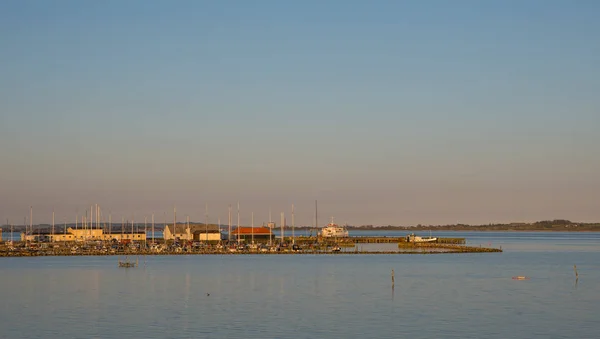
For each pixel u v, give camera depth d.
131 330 89.69
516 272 169.62
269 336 85.94
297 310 104.88
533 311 104.38
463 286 136.38
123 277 154.75
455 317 99.00
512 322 95.31
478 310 105.19
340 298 118.25
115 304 111.38
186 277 154.50
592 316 100.06
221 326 92.00
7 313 102.88
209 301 114.50
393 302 113.38
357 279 149.88
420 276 157.38
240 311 103.94
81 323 94.56
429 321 95.88
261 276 156.88
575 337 86.06
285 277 154.38
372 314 101.38
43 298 118.88
